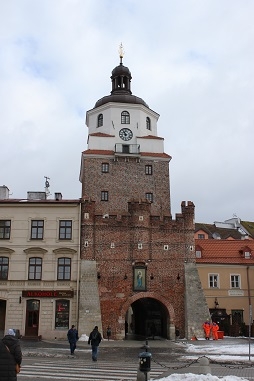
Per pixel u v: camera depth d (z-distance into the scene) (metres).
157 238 49.84
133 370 22.05
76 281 46.97
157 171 65.00
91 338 26.86
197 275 48.97
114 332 46.25
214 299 56.47
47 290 46.50
